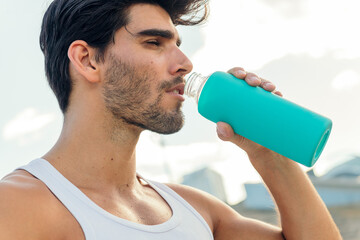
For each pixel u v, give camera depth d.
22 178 1.18
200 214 1.48
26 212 1.08
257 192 7.36
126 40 1.27
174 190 1.52
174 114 1.29
